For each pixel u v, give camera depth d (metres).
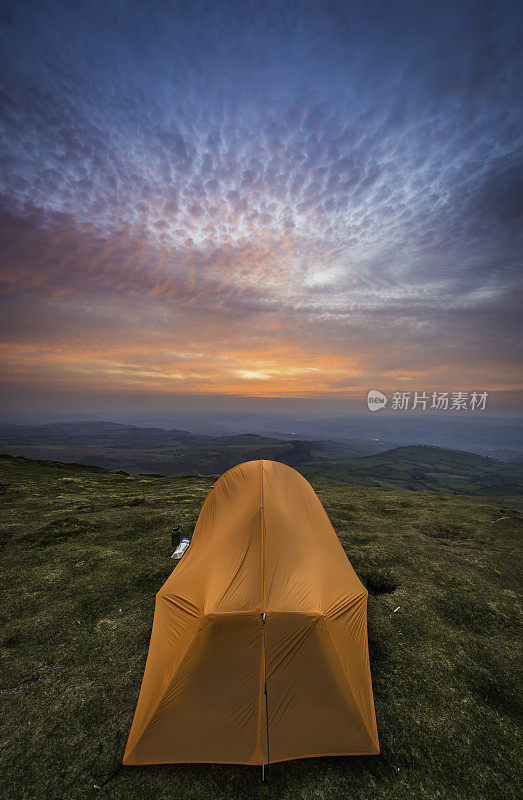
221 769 1.55
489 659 2.22
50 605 2.67
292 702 1.58
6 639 2.30
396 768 1.55
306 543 2.31
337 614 1.84
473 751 1.63
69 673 2.03
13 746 1.60
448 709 1.85
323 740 1.56
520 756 1.61
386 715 1.80
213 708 1.57
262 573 1.86
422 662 2.16
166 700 1.58
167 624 1.88
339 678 1.63
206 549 2.39
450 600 2.86
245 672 1.60
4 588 2.90
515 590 3.07
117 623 2.45
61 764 1.53
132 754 1.52
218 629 1.65
